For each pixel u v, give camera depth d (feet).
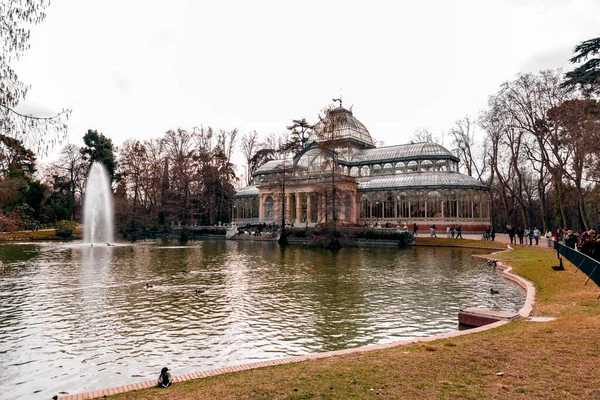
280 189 242.78
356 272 101.14
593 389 25.61
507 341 37.29
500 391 25.68
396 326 53.42
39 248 171.32
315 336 49.34
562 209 172.96
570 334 38.29
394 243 191.93
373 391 26.07
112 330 52.03
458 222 232.94
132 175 291.17
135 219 265.95
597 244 76.38
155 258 133.80
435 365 31.12
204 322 55.62
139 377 37.52
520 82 176.96
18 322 55.57
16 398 33.37
